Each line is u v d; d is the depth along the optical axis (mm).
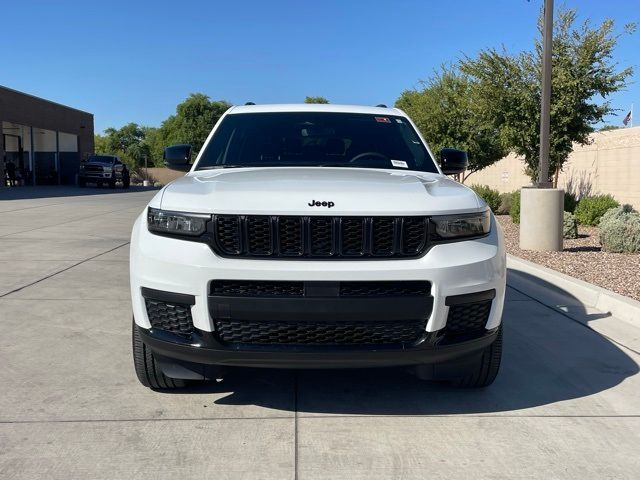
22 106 37688
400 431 3625
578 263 9102
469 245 3527
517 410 3951
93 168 40312
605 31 13945
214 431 3590
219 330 3379
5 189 34562
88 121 48812
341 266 3293
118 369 4602
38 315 6113
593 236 12828
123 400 4023
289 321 3309
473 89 15789
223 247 3363
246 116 5289
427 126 22938
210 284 3322
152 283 3465
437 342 3422
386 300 3299
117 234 13086
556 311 6555
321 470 3168
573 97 13938
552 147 14688
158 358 3744
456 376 3777
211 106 70625
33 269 8688
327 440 3498
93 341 5277
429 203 3463
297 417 3803
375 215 3346
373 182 3756
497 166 24766
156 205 3586
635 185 15492
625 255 9898
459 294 3422
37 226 14562
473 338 3539
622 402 4098
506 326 5938
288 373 4562
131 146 84688
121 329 5652
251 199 3375
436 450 3395
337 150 4883
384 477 3107
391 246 3371
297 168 4473
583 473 3168
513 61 14797
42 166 43781
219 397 4098
